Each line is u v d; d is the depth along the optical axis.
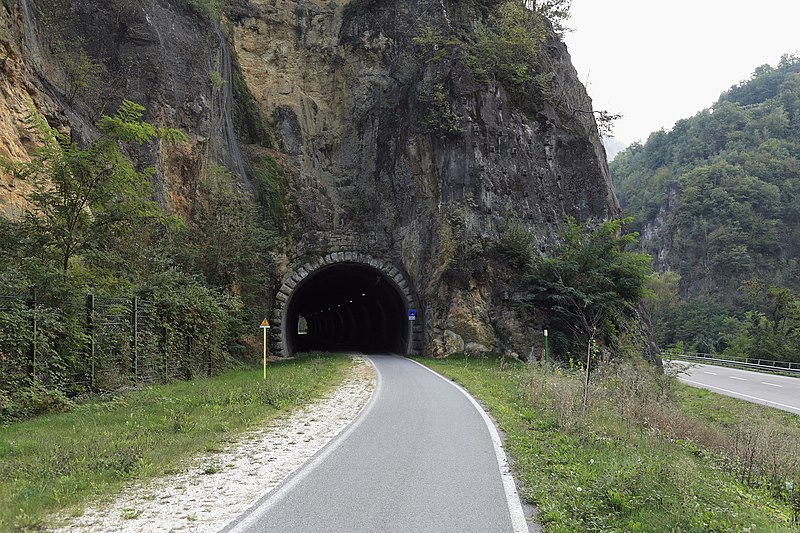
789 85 115.81
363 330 62.44
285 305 31.67
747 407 19.11
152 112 23.91
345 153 36.44
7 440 7.76
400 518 4.99
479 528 4.75
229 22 36.16
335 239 33.62
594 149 38.25
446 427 9.88
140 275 16.38
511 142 34.53
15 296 10.27
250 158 33.19
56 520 4.88
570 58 42.66
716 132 111.12
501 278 31.34
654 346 33.59
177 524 4.78
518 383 16.98
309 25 38.09
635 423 11.11
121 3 24.59
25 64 16.61
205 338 19.19
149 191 13.70
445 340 30.05
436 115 33.25
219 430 9.34
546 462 7.13
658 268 96.88
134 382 13.99
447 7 37.03
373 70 37.34
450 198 32.47
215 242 24.59
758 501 6.41
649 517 4.96
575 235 31.56
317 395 14.48
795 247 84.62
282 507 5.28
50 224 12.37
